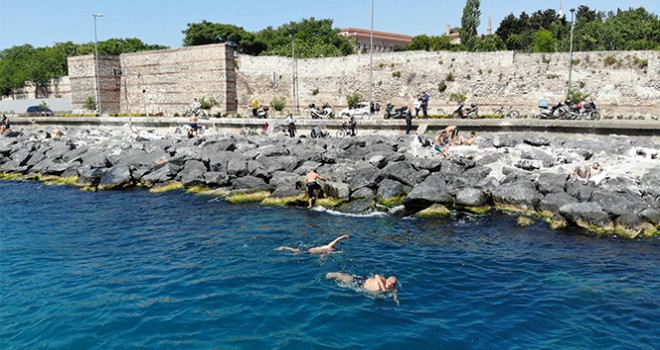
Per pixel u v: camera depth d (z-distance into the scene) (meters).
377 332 8.94
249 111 52.69
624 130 26.50
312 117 38.22
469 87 44.78
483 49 65.94
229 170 22.62
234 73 52.16
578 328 9.05
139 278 11.77
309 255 13.20
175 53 53.22
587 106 31.41
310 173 19.33
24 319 9.72
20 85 70.56
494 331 8.95
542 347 8.40
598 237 14.59
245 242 14.52
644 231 14.62
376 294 10.57
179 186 23.25
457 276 11.62
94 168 25.66
